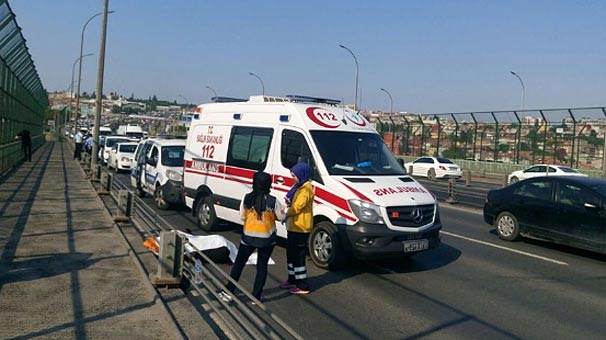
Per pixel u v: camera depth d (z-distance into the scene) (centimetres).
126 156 2836
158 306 598
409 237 825
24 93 2811
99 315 571
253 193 648
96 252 852
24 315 560
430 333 588
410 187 873
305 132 918
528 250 1092
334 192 842
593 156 3238
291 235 716
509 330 607
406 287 775
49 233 985
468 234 1264
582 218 1026
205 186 1152
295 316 629
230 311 507
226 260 867
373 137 980
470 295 745
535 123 3606
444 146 4300
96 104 2056
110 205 1370
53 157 3438
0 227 1017
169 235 680
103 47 2048
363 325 606
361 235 800
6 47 1814
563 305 712
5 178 1948
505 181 2547
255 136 1028
